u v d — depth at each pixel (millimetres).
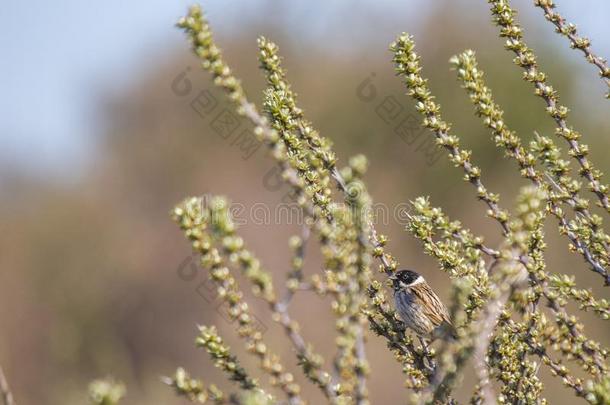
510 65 24359
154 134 24297
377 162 21953
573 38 6102
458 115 23344
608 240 5578
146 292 19406
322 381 4168
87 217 22594
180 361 18297
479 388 4953
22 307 19297
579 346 5152
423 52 25391
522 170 5812
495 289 4707
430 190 21172
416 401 4449
